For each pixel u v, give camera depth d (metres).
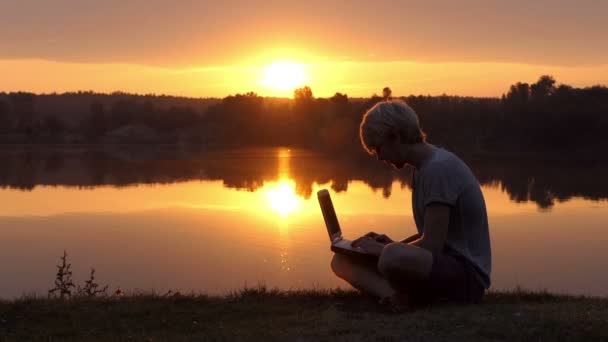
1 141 137.38
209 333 4.86
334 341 4.43
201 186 47.03
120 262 19.75
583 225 29.89
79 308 5.71
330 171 60.66
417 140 5.05
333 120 114.12
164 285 16.08
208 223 28.38
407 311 5.04
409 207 33.56
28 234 25.59
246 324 5.06
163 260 19.94
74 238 24.58
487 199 40.72
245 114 136.50
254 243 22.91
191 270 18.28
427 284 4.90
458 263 4.96
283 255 20.45
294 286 15.35
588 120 81.56
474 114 90.62
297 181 50.47
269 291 6.49
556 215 33.47
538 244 24.61
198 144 129.62
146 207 34.56
